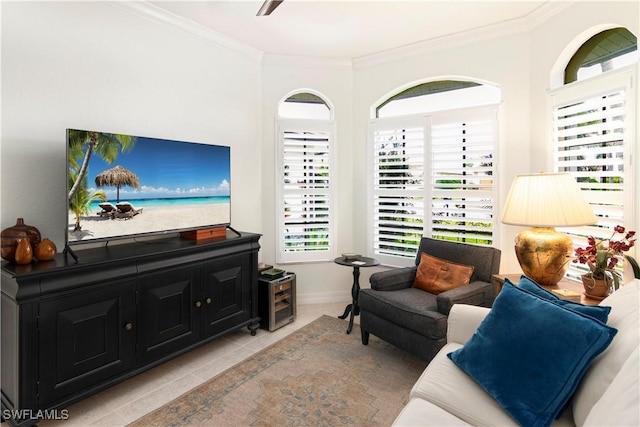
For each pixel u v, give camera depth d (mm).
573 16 2738
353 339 3027
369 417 1990
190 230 2881
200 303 2656
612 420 950
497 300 1671
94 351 2061
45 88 2309
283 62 3895
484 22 3199
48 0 2314
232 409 2061
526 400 1310
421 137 3703
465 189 3492
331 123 4016
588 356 1289
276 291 3262
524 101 3205
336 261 3340
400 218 3871
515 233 3260
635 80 2285
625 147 2363
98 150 2301
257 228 3861
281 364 2588
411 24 3203
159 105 2959
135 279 2254
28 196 2254
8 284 1843
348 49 3746
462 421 1316
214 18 3041
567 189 2314
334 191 4039
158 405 2117
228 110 3527
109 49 2633
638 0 2264
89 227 2256
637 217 2291
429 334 2301
